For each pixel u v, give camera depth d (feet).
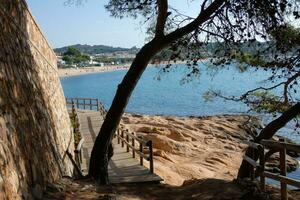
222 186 34.17
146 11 38.93
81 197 27.53
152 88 332.39
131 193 34.76
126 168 46.52
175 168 69.56
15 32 29.63
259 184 31.89
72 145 59.41
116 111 35.83
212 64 39.22
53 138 35.76
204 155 86.48
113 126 36.17
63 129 49.78
